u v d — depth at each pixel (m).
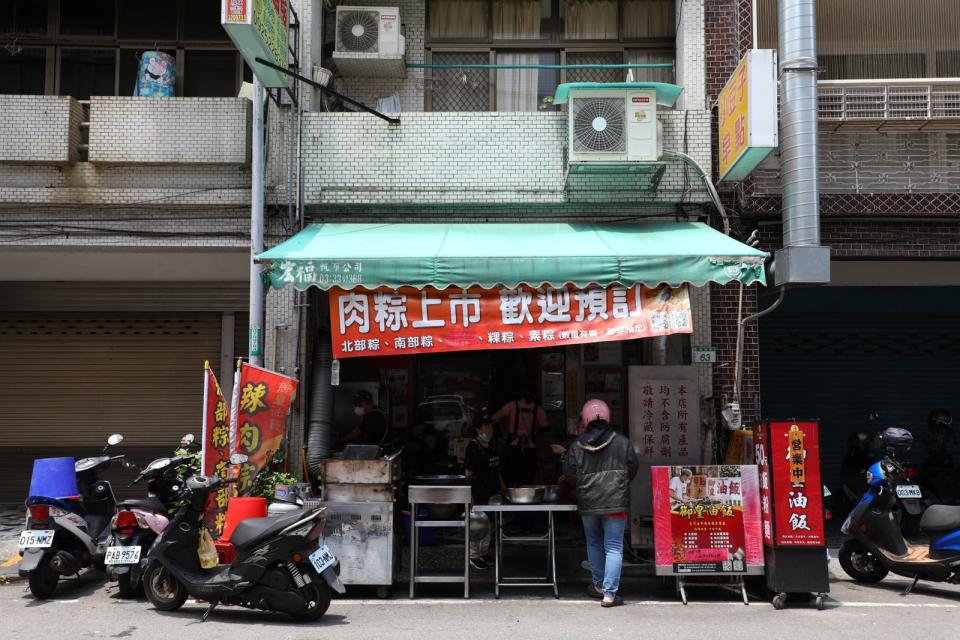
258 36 7.30
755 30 9.12
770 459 6.62
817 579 6.50
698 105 9.27
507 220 9.12
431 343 7.07
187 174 8.99
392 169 8.94
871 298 11.80
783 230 8.28
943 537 6.88
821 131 8.88
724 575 6.80
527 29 10.13
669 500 6.74
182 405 11.12
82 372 11.14
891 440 7.62
